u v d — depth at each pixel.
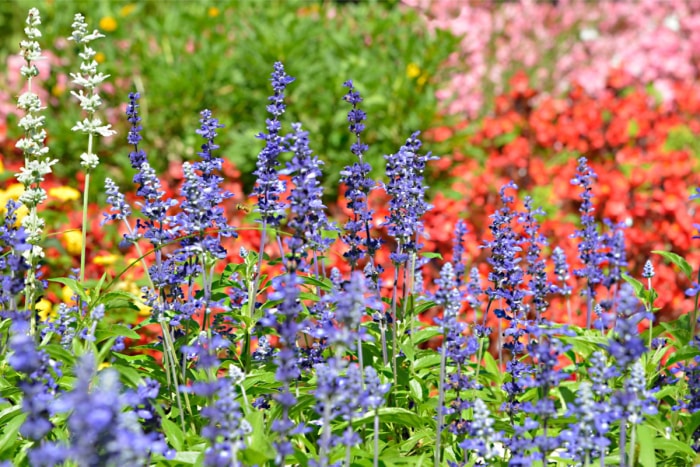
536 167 9.95
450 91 12.83
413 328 5.25
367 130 10.41
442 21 16.08
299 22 11.43
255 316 4.82
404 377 5.02
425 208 4.81
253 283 4.93
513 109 11.86
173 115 10.48
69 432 3.92
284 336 3.73
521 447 3.88
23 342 3.30
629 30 17.97
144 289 4.72
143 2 12.33
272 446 3.76
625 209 9.16
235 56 10.90
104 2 11.31
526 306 4.90
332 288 4.25
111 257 7.59
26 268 4.30
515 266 4.86
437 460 4.18
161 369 5.07
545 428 3.80
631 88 14.01
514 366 4.72
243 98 10.75
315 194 4.22
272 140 4.59
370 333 5.23
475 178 9.60
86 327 4.66
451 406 4.54
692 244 8.56
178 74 10.43
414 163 4.81
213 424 3.58
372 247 4.88
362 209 4.87
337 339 3.56
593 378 3.85
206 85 10.53
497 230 4.93
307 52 11.20
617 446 4.59
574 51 16.97
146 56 10.79
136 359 5.05
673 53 16.50
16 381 4.66
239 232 8.02
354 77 10.48
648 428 4.38
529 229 5.10
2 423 4.24
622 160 10.78
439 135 10.34
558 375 3.80
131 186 10.02
